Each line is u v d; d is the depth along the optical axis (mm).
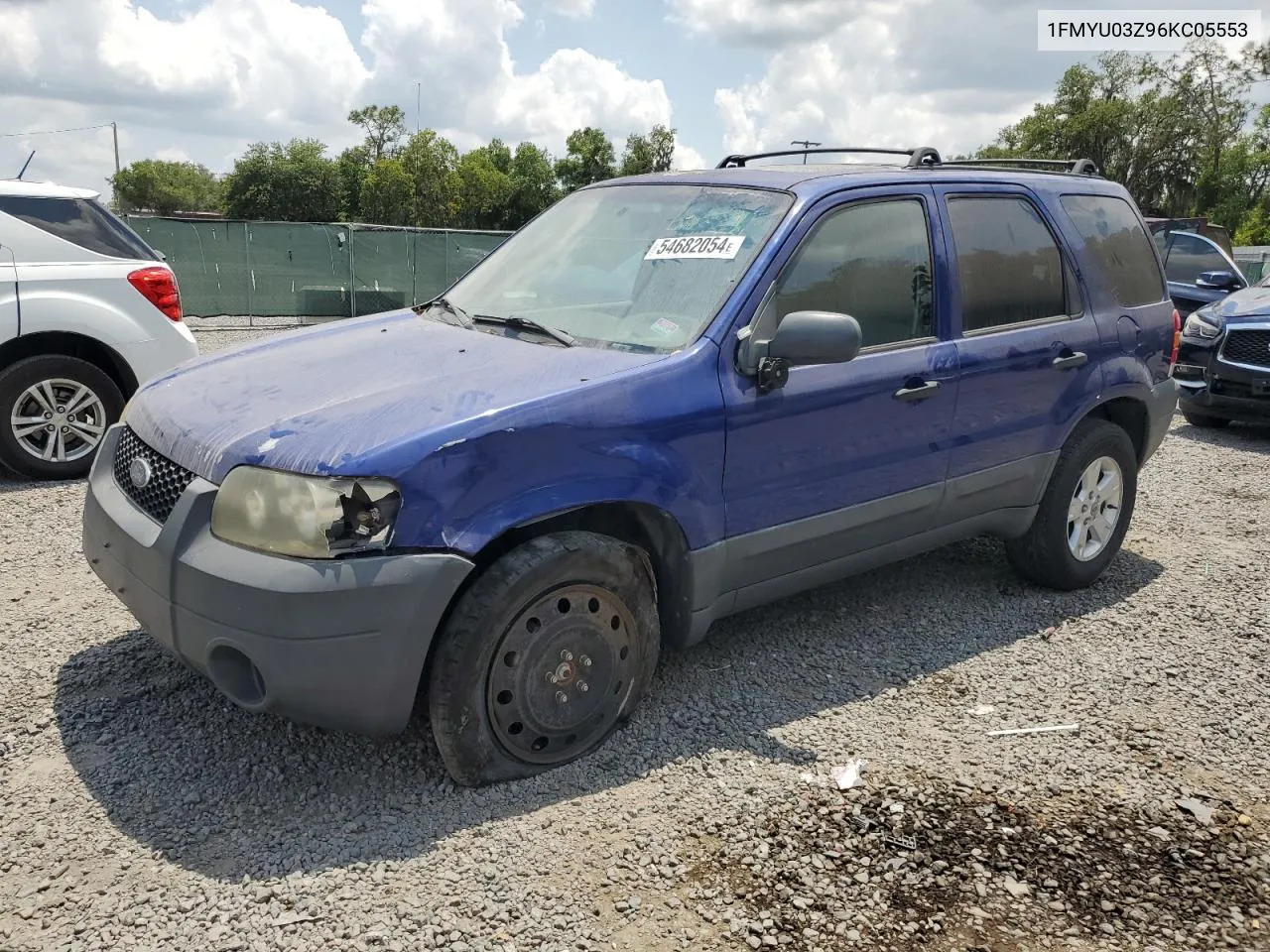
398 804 3045
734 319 3486
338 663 2777
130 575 3117
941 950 2541
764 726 3604
